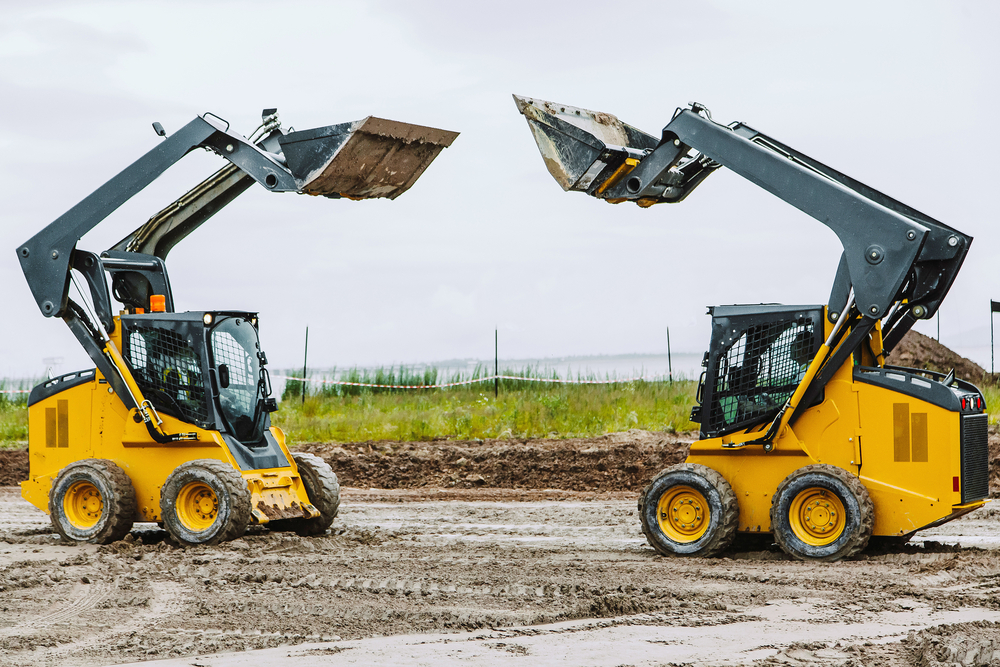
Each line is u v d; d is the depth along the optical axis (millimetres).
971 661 6461
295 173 10875
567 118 10641
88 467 10930
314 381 23297
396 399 22281
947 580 8781
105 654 6660
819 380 9641
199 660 6516
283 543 10516
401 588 8547
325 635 7125
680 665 6344
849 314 9539
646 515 10227
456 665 6363
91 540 10812
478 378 23422
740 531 10039
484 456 16938
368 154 10891
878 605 7895
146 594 8438
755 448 9914
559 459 16625
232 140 11016
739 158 9883
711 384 10148
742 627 7285
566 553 10352
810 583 8648
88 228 11094
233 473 10508
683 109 10250
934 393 9367
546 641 6930
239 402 11258
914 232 9070
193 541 10469
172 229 12078
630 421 18922
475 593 8367
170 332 11000
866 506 9383
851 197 9344
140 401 10867
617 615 7699
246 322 11602
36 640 6934
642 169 10461
